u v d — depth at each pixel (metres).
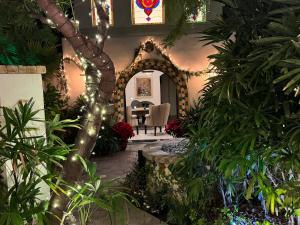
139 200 4.05
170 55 8.96
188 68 9.02
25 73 2.28
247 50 2.13
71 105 8.47
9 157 1.67
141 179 4.34
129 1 8.84
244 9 2.18
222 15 2.39
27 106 1.84
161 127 11.10
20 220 1.54
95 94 1.98
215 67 2.24
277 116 2.02
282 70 1.66
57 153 1.81
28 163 1.75
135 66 8.95
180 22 3.58
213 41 2.38
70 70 8.66
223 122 2.20
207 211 2.98
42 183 2.22
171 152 4.15
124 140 8.06
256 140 2.06
